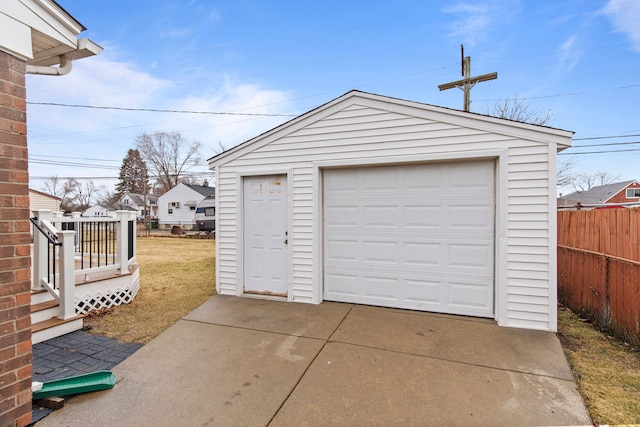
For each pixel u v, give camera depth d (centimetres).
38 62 270
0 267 196
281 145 493
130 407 235
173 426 214
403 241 441
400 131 429
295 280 486
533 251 375
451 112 404
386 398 243
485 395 245
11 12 203
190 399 244
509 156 384
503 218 385
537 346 329
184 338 355
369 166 454
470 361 298
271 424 216
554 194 367
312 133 475
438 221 424
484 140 393
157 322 418
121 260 507
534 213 375
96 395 249
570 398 241
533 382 262
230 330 377
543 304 371
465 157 400
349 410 229
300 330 374
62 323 375
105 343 354
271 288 506
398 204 443
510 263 383
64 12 231
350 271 468
